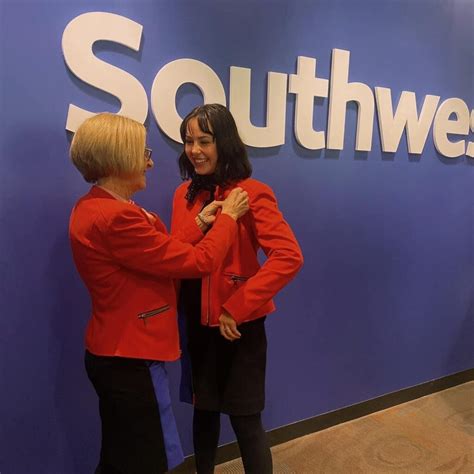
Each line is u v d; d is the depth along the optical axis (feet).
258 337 4.92
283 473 6.57
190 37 5.59
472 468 6.74
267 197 4.65
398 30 7.15
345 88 6.71
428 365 8.84
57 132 5.08
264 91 6.18
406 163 7.69
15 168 4.96
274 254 4.47
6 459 5.46
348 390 7.93
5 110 4.81
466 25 7.87
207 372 4.96
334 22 6.55
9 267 5.11
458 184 8.43
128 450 4.22
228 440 6.95
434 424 7.91
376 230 7.61
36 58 4.85
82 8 4.97
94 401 5.89
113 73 5.14
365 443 7.34
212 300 4.67
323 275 7.23
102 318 4.17
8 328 5.22
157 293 4.21
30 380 5.45
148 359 4.16
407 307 8.30
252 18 5.95
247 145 6.10
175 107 5.58
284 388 7.24
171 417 4.42
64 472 5.85
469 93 8.20
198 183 4.85
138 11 5.24
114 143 3.89
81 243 3.94
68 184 5.25
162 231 4.76
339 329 7.60
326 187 6.95
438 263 8.51
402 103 7.34
